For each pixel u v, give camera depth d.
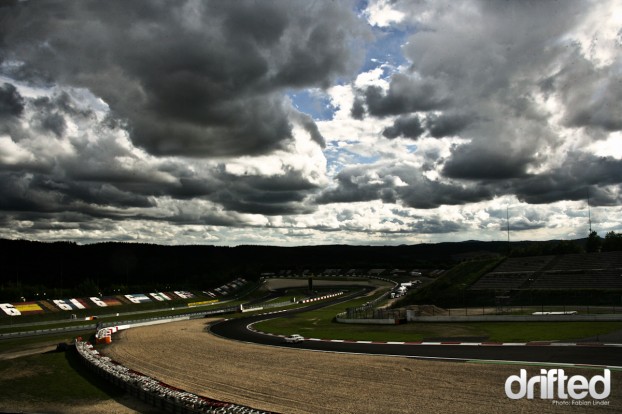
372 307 96.62
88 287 122.88
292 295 151.75
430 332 54.97
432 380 32.16
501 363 35.47
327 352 45.56
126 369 37.94
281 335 60.94
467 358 38.16
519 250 112.38
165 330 71.44
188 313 109.06
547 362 34.78
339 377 34.72
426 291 96.81
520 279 88.31
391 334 55.69
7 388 36.59
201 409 26.31
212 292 155.50
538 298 77.00
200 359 44.94
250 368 39.62
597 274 79.81
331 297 136.50
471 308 78.31
